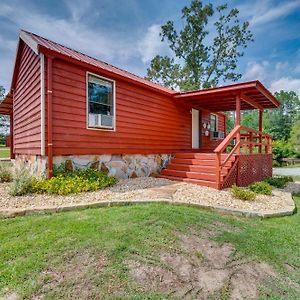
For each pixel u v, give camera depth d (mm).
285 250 3031
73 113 5773
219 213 4371
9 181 7020
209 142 12758
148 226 3277
